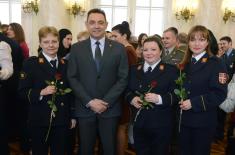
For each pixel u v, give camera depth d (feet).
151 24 22.81
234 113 8.46
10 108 10.53
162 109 7.44
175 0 21.50
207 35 7.13
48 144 7.66
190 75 7.22
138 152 7.70
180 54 9.68
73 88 7.62
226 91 6.92
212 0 20.25
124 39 10.36
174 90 7.23
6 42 9.05
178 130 7.54
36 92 7.23
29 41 21.15
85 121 7.82
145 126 7.45
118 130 9.26
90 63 7.77
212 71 6.98
